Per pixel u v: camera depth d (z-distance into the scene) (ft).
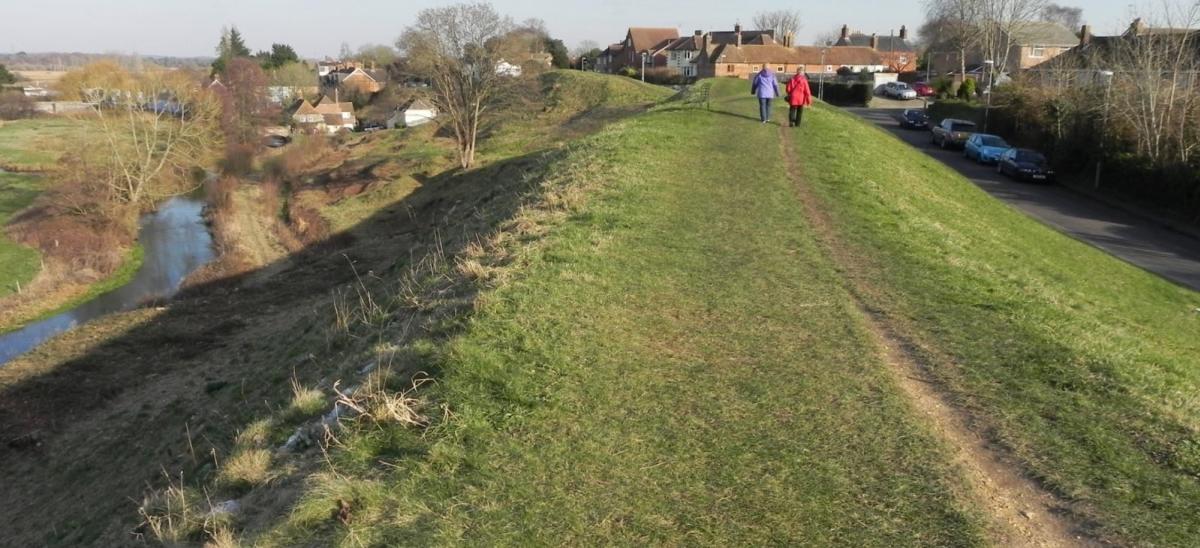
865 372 21.39
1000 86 150.82
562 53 280.72
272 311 75.05
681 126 65.72
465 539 14.34
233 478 19.27
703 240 33.99
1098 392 20.65
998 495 15.88
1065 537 14.60
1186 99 84.64
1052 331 25.54
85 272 93.91
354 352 29.63
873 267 31.32
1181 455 17.42
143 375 58.75
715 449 17.35
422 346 23.16
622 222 35.91
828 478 16.28
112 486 35.58
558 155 63.21
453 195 110.73
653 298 26.86
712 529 14.61
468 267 30.96
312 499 15.65
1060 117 109.40
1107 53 132.67
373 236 104.01
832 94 200.54
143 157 125.59
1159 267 61.52
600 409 19.16
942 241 37.73
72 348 65.36
